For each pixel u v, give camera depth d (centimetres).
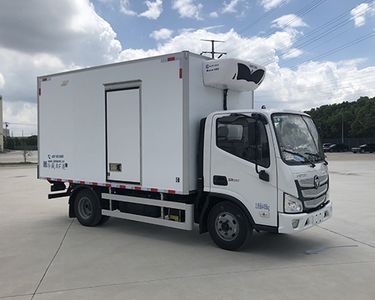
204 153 721
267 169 649
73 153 943
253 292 508
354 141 7450
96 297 495
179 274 580
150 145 779
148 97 781
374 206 1180
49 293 509
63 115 963
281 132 663
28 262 646
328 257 668
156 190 772
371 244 754
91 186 918
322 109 9744
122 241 786
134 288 524
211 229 724
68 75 948
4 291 518
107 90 859
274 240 783
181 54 725
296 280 552
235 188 684
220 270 598
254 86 823
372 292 507
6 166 3578
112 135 852
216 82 742
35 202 1346
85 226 935
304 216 640
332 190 1555
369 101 7456
